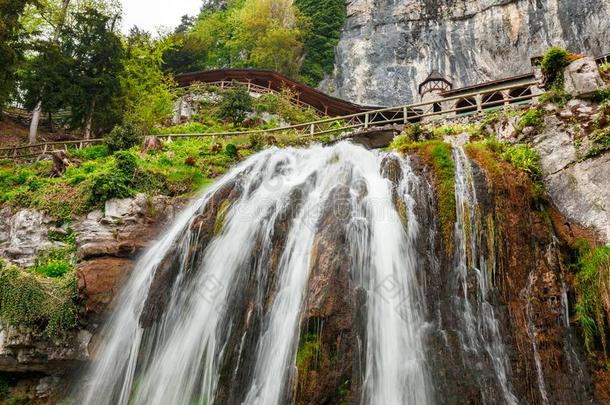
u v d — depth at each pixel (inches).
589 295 362.9
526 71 1502.2
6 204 573.6
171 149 699.4
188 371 370.9
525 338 345.7
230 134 774.5
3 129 1103.6
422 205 401.1
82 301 436.8
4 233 555.5
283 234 410.0
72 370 434.0
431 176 418.6
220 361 360.8
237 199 469.7
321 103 1316.4
